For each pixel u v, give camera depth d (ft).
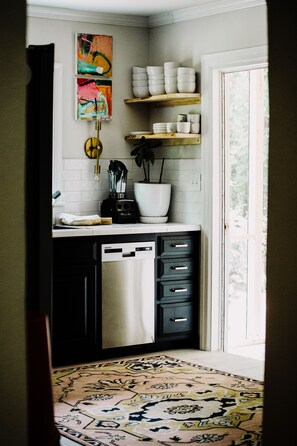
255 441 13.57
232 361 19.84
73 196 21.43
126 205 21.45
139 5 20.59
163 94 21.66
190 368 18.99
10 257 7.78
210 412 15.37
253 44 19.43
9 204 7.75
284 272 8.28
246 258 22.08
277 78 8.29
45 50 15.31
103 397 16.42
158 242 20.54
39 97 15.31
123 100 22.34
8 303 7.78
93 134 21.76
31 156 15.31
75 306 19.17
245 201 21.91
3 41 7.64
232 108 21.52
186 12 21.11
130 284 20.06
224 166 20.94
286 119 8.21
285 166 8.24
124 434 14.03
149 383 17.54
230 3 19.81
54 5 20.45
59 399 16.26
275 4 8.25
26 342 8.13
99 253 19.47
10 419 7.80
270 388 8.47
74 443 13.51
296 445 8.10
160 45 22.36
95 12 21.42
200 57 20.97
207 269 20.97
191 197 21.43
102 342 19.67
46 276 15.39
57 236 18.66
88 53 21.45
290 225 8.20
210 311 20.98
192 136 20.84
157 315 20.68
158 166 22.65
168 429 14.32
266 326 8.51
